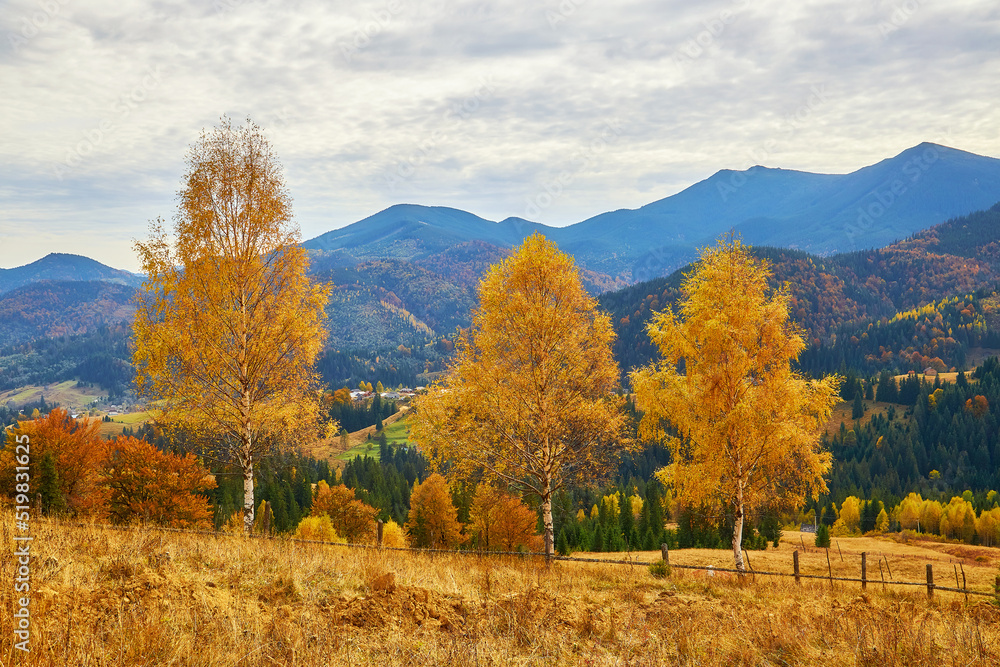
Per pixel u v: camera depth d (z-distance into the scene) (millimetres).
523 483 18359
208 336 16453
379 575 8789
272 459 17797
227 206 16922
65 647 4855
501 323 18250
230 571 8547
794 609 9719
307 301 17938
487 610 7848
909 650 6945
